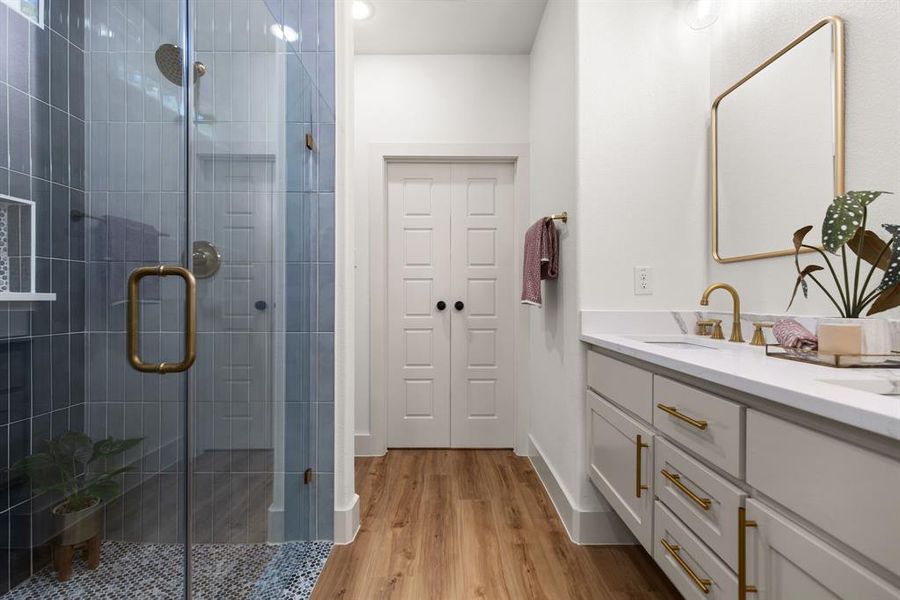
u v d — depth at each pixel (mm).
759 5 1492
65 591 1017
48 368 1046
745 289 1561
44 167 1090
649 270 1714
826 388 644
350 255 1768
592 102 1708
